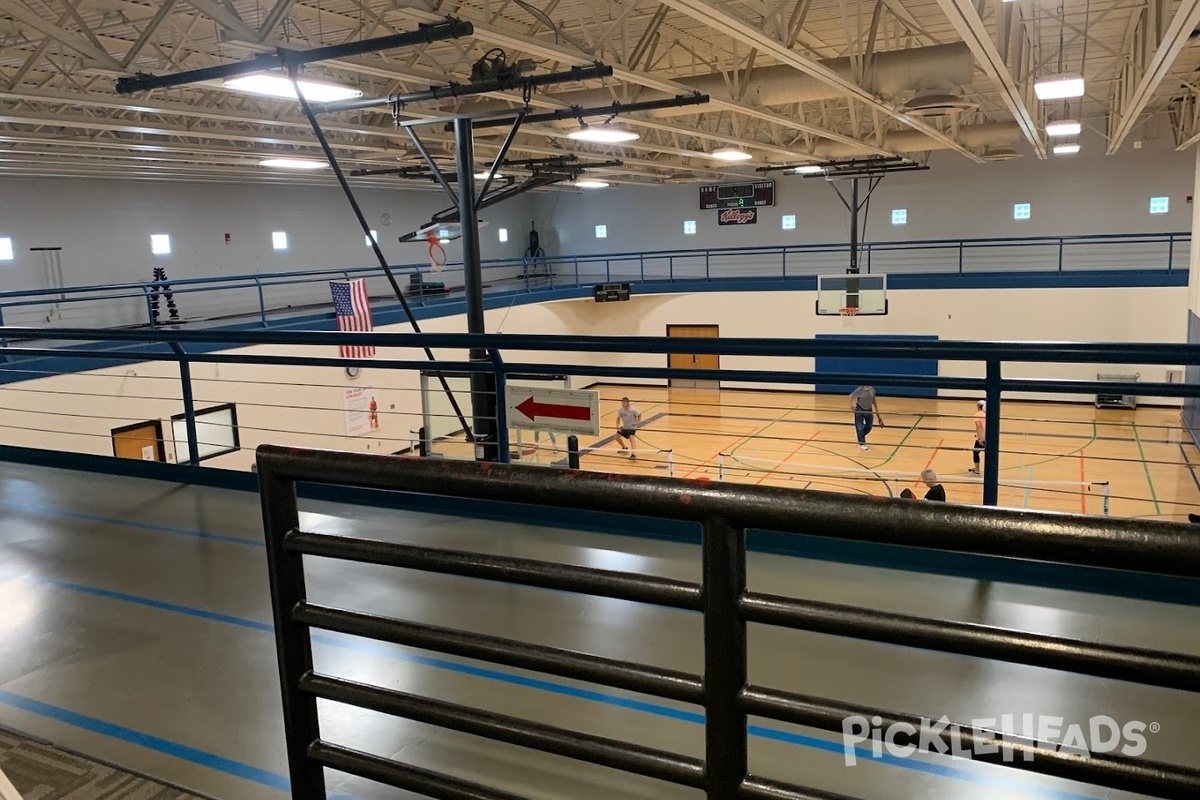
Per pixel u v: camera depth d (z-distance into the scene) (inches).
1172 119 674.2
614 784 80.5
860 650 102.7
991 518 32.1
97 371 413.4
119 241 628.1
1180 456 515.2
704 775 39.6
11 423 378.3
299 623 49.2
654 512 38.0
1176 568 29.3
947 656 100.7
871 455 553.9
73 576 141.9
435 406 601.3
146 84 262.2
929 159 808.3
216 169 601.6
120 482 199.3
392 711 47.2
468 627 114.5
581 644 107.8
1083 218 762.2
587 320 821.9
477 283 352.2
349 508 167.6
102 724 95.3
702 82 369.1
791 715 37.4
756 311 770.8
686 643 106.9
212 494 186.5
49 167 526.3
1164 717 86.3
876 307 713.0
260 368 492.4
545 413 169.3
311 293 792.3
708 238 931.3
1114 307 653.9
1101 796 75.6
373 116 483.2
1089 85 553.3
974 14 209.9
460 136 347.9
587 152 625.9
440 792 46.6
